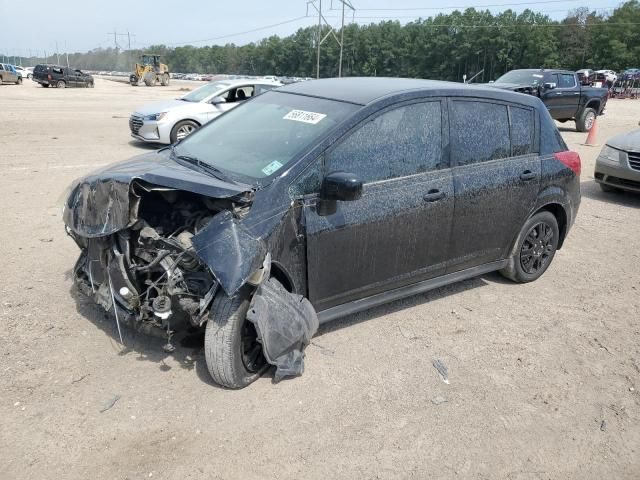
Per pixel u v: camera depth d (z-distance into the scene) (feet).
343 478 9.44
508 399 11.95
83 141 41.55
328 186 11.35
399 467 9.78
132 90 139.44
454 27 358.23
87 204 11.28
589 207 29.25
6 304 14.24
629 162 29.68
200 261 10.12
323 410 11.09
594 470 10.14
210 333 10.80
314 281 12.12
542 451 10.49
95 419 10.37
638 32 318.86
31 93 101.35
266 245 10.75
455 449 10.33
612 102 124.57
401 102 13.38
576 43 336.08
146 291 11.09
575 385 12.65
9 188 25.91
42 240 19.17
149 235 10.84
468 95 14.87
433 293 17.02
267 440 10.16
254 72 482.28
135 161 13.38
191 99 42.83
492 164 15.35
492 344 14.19
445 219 14.23
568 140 55.06
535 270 18.01
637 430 11.29
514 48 342.03
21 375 11.45
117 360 12.21
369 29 393.91
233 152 12.97
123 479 9.09
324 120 12.74
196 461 9.56
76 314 13.97
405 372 12.62
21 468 9.14
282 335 11.25
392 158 13.15
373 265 13.12
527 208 16.52
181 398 11.11
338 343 13.62
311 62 412.36
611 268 20.16
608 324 15.69
